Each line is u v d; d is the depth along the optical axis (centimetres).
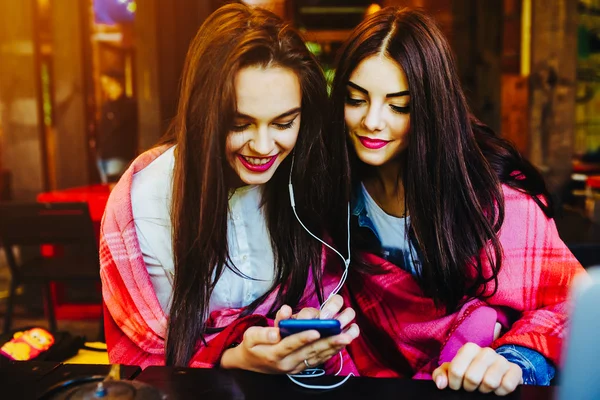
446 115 88
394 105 89
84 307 298
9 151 438
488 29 435
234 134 82
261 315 92
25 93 429
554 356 85
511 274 97
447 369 73
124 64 459
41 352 114
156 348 92
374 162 95
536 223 97
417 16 90
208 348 87
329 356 75
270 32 80
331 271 106
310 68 83
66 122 444
